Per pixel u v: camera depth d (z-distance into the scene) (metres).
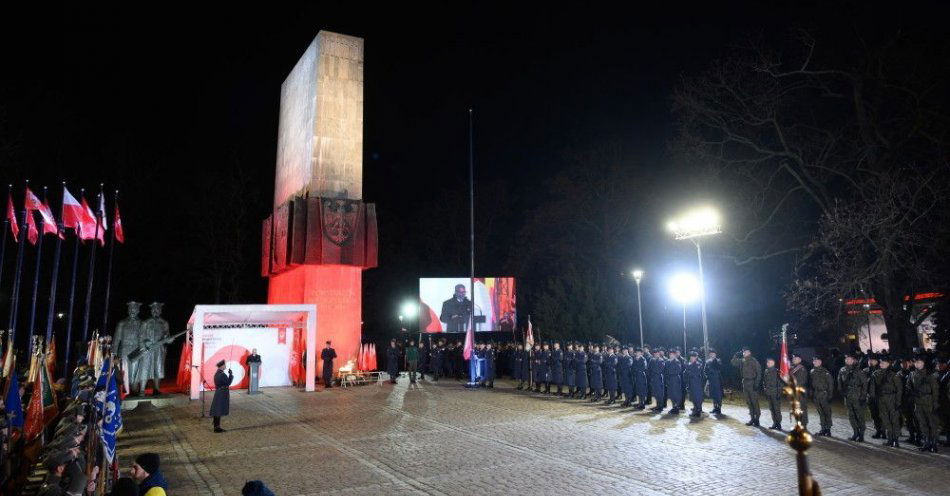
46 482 6.59
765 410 18.55
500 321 33.97
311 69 28.78
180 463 11.75
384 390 24.38
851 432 14.67
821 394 14.27
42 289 34.38
